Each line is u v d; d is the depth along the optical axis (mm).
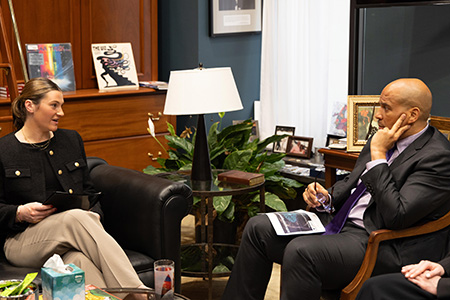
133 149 4727
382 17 3797
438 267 2260
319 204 2760
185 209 2854
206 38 4777
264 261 2668
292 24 4535
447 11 3506
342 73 4332
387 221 2402
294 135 4586
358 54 3924
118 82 4754
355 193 2689
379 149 2516
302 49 4461
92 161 3246
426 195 2395
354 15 3865
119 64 4793
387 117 2543
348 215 2668
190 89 3189
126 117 4672
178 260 2852
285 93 4629
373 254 2396
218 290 3404
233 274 2703
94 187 3014
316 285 2443
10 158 2744
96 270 2547
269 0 4625
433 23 3576
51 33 4586
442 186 2410
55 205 2613
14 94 3916
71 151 2900
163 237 2779
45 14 4543
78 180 2887
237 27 4875
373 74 3904
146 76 5027
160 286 2059
